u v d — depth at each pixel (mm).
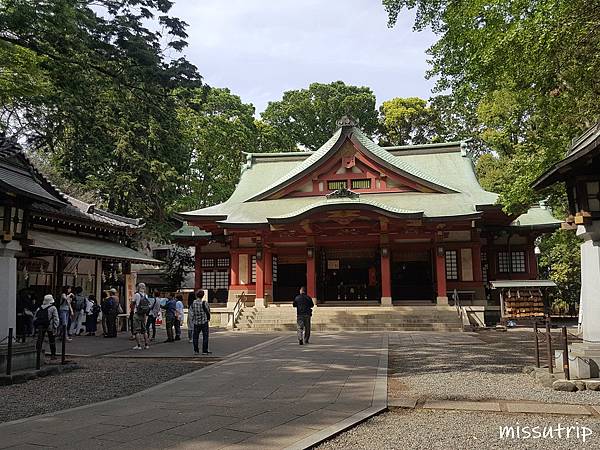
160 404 8461
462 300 28188
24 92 19016
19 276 21516
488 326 25000
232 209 31109
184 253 41469
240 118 45000
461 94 14367
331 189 30094
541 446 6043
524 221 29781
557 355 10469
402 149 35625
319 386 9750
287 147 54062
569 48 11445
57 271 23844
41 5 17938
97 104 27766
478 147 44500
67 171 33125
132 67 27594
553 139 15234
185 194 41719
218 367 12688
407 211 24984
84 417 7574
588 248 10188
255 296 30188
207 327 15719
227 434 6555
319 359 13570
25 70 18641
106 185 32969
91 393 9820
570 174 10352
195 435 6531
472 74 13031
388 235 26875
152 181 35188
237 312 26000
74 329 21484
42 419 7465
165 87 31172
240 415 7570
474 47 12891
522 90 14242
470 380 10289
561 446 6035
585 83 12867
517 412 7641
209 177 42531
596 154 9359
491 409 7812
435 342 18062
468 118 40406
